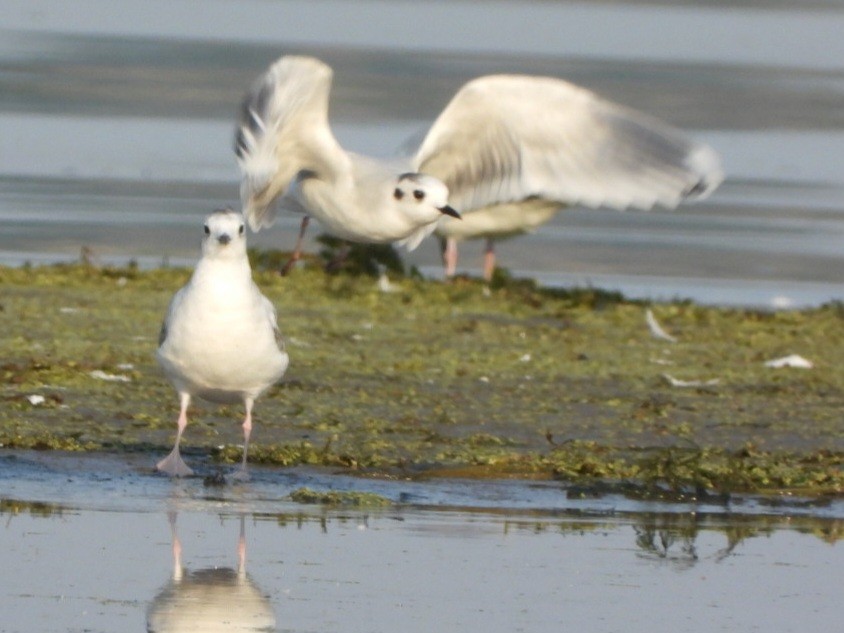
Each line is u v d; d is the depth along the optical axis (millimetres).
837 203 28062
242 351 11078
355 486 10992
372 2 47031
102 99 33156
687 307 19609
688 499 11109
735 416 14039
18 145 28734
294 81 13320
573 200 14617
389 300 18906
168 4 44812
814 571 9352
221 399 11609
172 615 8039
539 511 10562
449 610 8305
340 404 13641
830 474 11734
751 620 8367
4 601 8172
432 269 22719
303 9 45500
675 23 47156
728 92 37938
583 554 9539
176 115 32156
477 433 12805
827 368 16578
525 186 14734
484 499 10812
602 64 40406
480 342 16875
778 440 13172
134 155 28641
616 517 10500
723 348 17406
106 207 24594
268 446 11914
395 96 34000
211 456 11758
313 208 14531
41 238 22281
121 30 41031
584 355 16469
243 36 41188
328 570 8945
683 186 14391
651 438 13031
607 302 19859
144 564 8938
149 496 10461
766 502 11109
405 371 15180
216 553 9195
